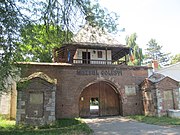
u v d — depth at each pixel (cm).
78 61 2131
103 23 1198
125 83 1955
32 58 1372
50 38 1232
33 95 1464
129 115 1897
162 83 1756
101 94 2003
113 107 2006
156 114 1705
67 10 1076
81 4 1083
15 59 1080
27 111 1434
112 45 2053
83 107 1920
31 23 1041
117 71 1953
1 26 930
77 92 1802
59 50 2117
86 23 1182
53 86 1484
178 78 2536
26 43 1116
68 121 1541
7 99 1734
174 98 1767
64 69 1812
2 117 1705
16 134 1062
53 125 1391
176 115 1625
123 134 1038
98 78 1883
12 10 952
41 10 1042
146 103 1852
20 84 1385
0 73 963
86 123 1492
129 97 1942
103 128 1249
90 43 1978
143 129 1180
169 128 1194
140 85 1955
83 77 1845
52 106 1452
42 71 1755
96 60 1986
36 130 1209
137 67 2012
